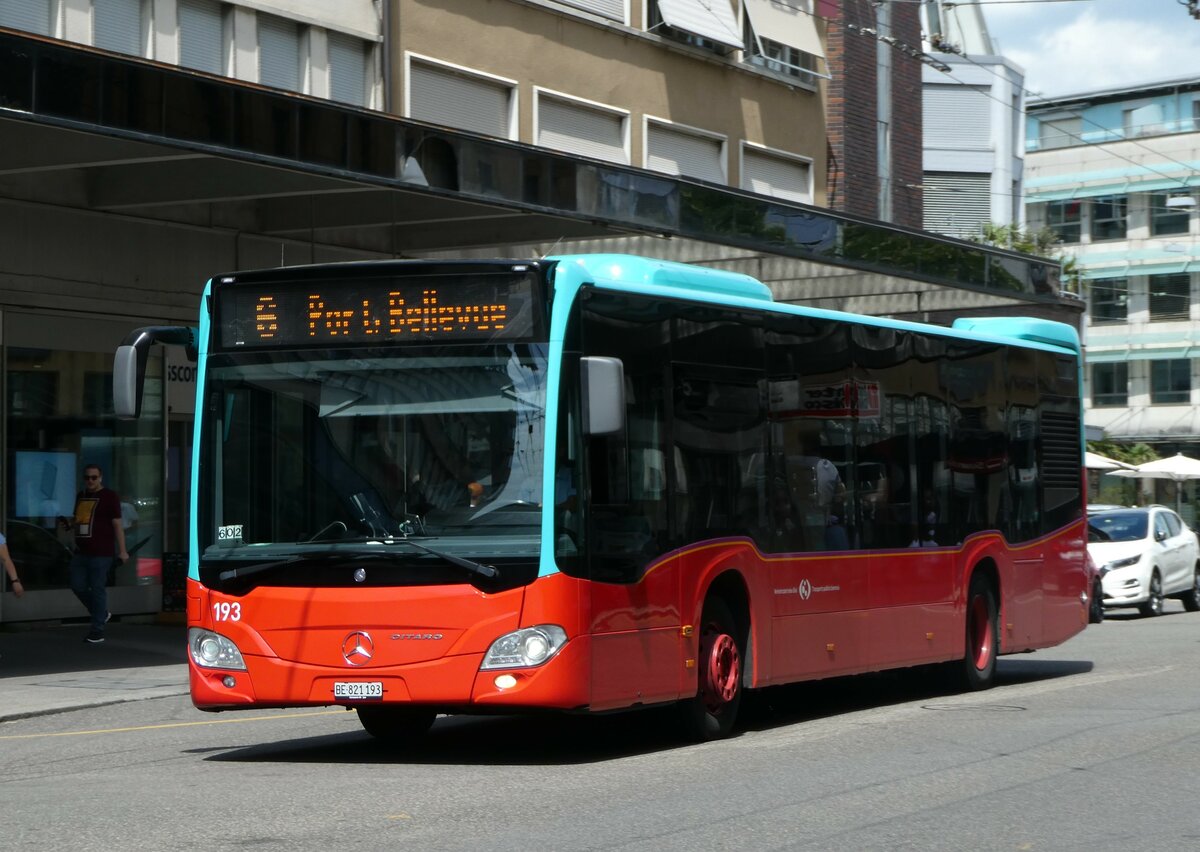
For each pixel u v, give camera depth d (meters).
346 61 24.53
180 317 23.91
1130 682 17.09
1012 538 17.36
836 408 14.17
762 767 10.89
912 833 8.52
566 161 21.72
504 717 14.87
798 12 34.31
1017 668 19.70
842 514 14.15
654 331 11.78
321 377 11.22
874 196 39.59
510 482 10.80
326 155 18.58
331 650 10.88
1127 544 31.78
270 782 10.47
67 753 12.66
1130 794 9.80
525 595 10.64
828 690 16.92
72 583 21.39
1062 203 73.94
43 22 20.42
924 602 15.43
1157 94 73.19
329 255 25.66
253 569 11.07
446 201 23.25
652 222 23.20
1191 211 71.44
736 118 32.47
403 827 8.61
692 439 12.13
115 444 23.73
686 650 11.93
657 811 9.13
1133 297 72.31
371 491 11.02
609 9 29.28
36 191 21.77
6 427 22.14
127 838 8.32
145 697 16.72
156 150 18.89
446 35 25.88
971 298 33.59
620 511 11.24
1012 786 10.07
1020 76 53.50
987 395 17.05
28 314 22.28
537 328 10.92
